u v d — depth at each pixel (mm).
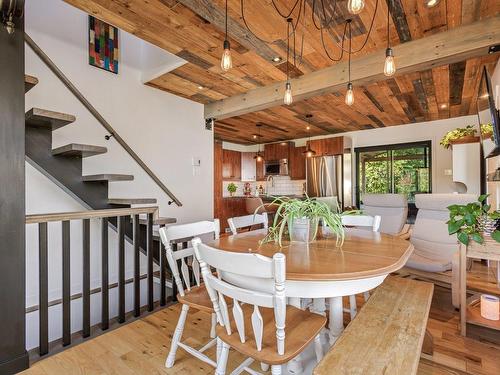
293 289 1335
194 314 2564
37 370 1775
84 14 3221
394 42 2672
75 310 3066
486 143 3111
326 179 6543
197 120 4551
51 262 2949
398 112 4992
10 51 1785
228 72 3375
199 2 2074
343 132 6801
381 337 1235
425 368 1758
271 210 6238
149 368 1789
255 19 2283
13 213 1777
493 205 3395
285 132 6797
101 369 1782
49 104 2908
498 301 2123
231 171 7953
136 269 2533
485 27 2318
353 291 1334
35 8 2854
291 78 3498
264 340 1245
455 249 3002
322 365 1046
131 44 3656
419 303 1590
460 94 4039
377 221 2312
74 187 2768
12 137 1783
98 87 3334
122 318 2400
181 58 3119
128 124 3617
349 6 1484
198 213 4527
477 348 1966
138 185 3713
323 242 1843
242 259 1125
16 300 1775
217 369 1417
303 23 2346
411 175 5910
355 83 3094
